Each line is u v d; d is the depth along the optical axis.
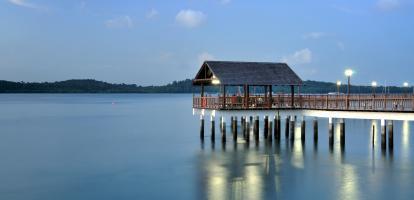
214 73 46.97
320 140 51.03
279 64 51.00
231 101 46.72
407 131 61.81
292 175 34.25
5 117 96.56
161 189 31.22
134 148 49.22
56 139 57.91
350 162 38.34
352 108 42.19
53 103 179.50
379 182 32.03
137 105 163.25
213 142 49.09
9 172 37.12
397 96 47.78
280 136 52.94
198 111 51.16
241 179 33.38
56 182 33.66
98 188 31.81
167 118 94.00
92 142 54.75
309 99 47.16
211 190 30.61
